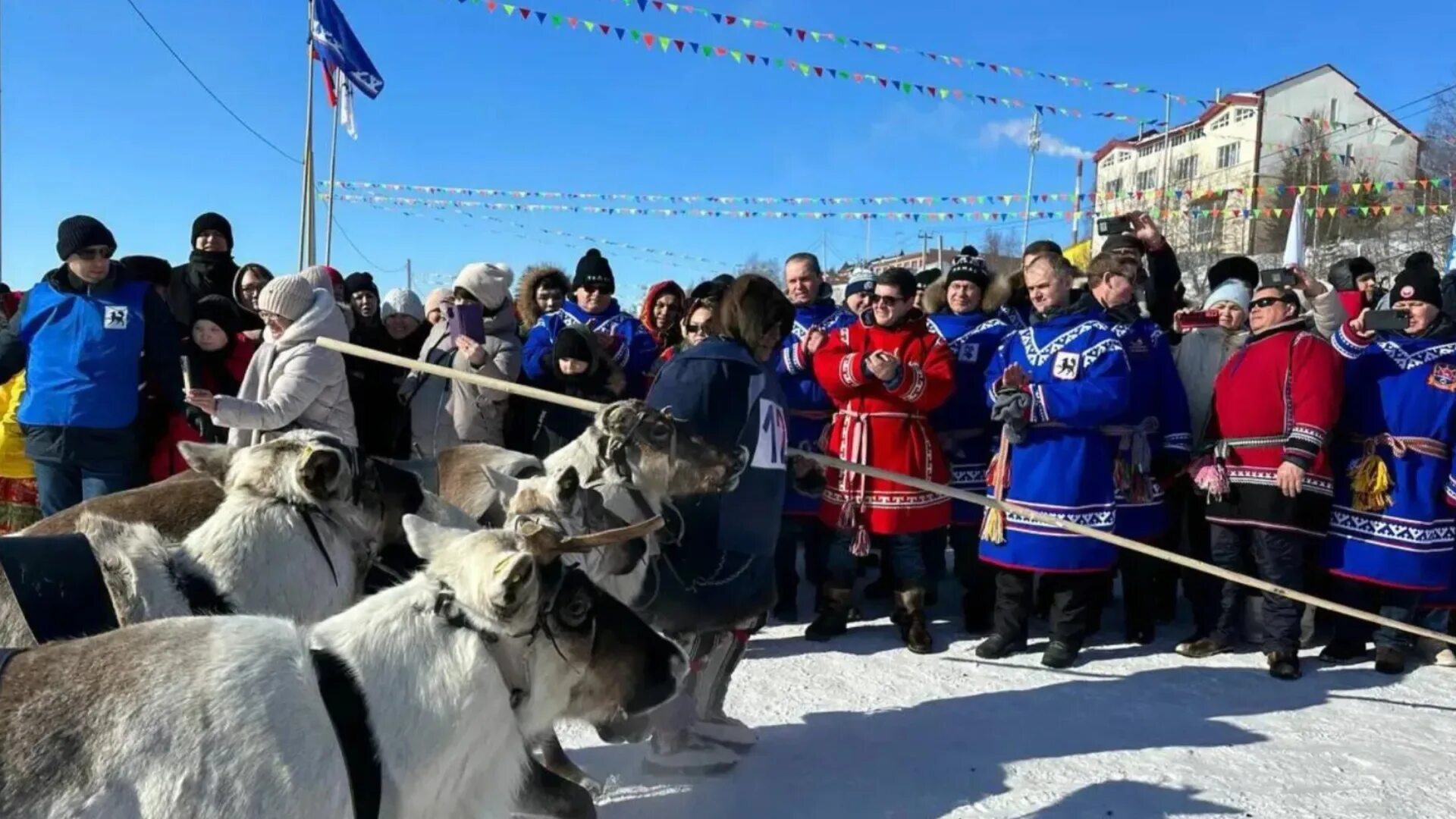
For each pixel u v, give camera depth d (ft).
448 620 6.96
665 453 11.64
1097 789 12.09
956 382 19.39
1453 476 16.15
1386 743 13.58
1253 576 18.21
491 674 6.96
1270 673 16.60
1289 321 16.76
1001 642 17.47
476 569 7.00
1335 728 14.15
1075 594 16.88
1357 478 16.56
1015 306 21.39
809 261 20.95
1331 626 18.61
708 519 11.85
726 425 11.89
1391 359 16.53
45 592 8.38
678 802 11.74
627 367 20.63
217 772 5.82
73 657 6.35
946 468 18.11
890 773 12.58
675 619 11.82
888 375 16.44
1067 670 16.87
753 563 11.99
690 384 11.91
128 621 8.56
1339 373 16.19
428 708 6.70
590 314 20.94
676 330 23.50
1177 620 20.62
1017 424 16.29
